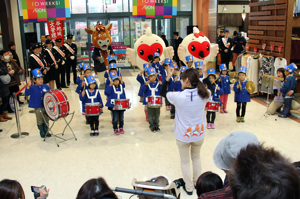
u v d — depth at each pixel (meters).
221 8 18.89
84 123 6.81
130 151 5.22
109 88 5.88
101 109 6.03
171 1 8.99
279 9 8.07
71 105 8.30
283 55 8.00
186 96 3.47
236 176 1.08
